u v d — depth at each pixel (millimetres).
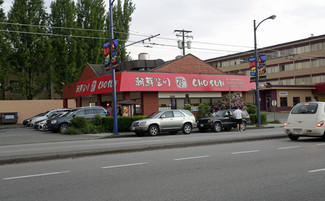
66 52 40125
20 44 38719
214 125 22203
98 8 42594
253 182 6363
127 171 7699
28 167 8602
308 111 13930
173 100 29531
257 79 26844
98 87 30172
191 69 31156
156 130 19984
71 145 14602
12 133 23859
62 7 40438
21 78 39969
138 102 28203
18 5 38281
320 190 5727
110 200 5254
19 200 5336
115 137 19828
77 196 5531
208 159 9266
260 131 21656
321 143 13047
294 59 62531
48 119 23797
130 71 26797
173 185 6207
